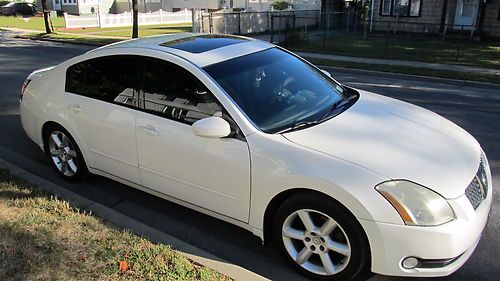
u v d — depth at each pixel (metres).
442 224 2.85
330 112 3.79
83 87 4.48
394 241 2.88
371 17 24.88
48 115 4.77
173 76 3.81
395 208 2.86
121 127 4.09
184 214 4.29
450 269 2.95
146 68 3.97
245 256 3.63
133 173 4.16
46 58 15.03
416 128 3.65
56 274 3.06
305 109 3.77
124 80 4.12
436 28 23.08
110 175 4.43
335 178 2.97
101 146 4.35
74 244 3.43
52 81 4.80
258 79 3.85
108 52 4.30
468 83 11.20
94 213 4.04
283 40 20.73
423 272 2.94
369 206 2.88
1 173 4.77
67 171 4.85
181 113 3.72
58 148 4.88
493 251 3.66
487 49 18.14
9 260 3.18
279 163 3.19
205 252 3.51
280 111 3.62
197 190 3.71
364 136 3.37
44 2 24.47
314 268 3.27
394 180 2.93
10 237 3.46
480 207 3.12
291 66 4.25
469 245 2.95
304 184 3.08
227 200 3.54
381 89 10.50
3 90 9.55
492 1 21.14
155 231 3.80
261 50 4.29
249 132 3.37
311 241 3.21
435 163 3.14
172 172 3.82
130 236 3.58
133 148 4.05
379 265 2.97
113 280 3.02
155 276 3.06
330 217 3.06
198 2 42.41
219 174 3.50
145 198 4.60
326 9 28.02
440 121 3.98
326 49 17.83
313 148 3.18
